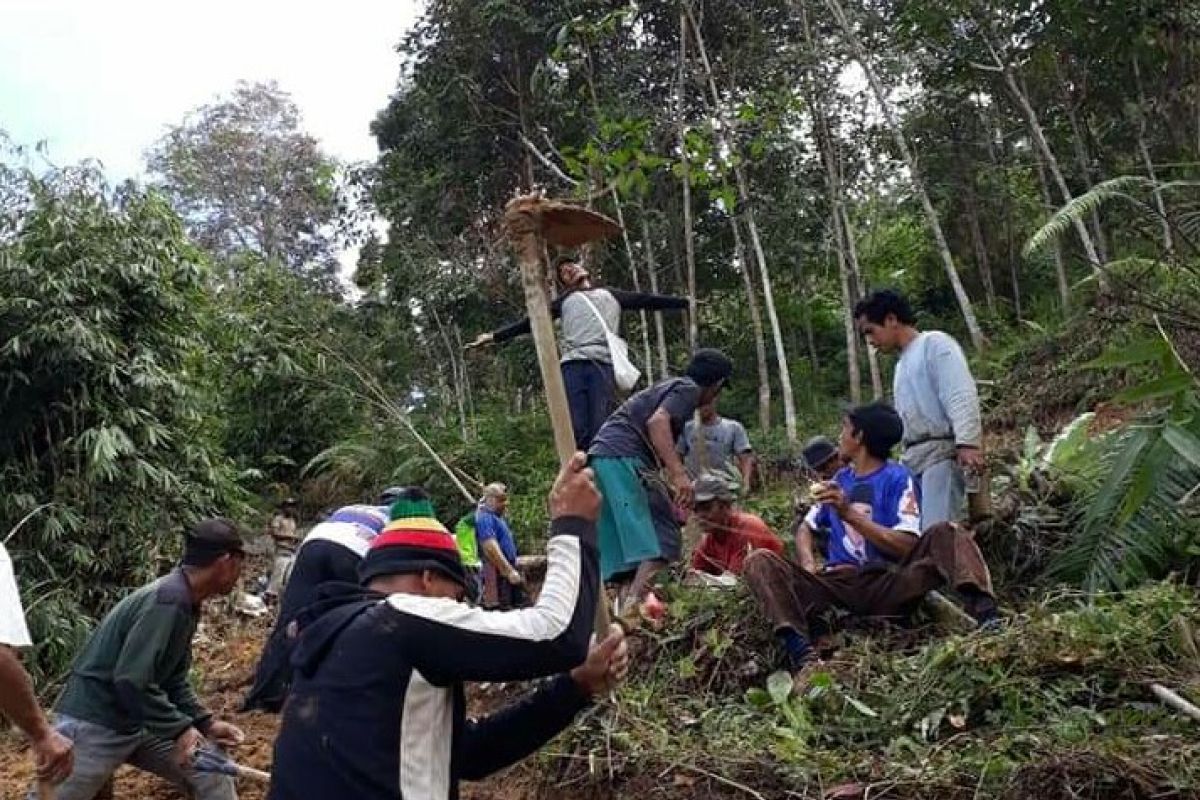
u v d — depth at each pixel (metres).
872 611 4.73
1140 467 4.18
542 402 19.20
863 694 4.15
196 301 10.05
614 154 5.58
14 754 6.62
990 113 15.98
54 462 8.84
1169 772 3.19
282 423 16.83
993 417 10.11
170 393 9.41
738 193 14.70
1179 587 4.52
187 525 9.32
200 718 4.38
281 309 15.77
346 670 2.36
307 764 2.32
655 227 16.50
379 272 18.48
